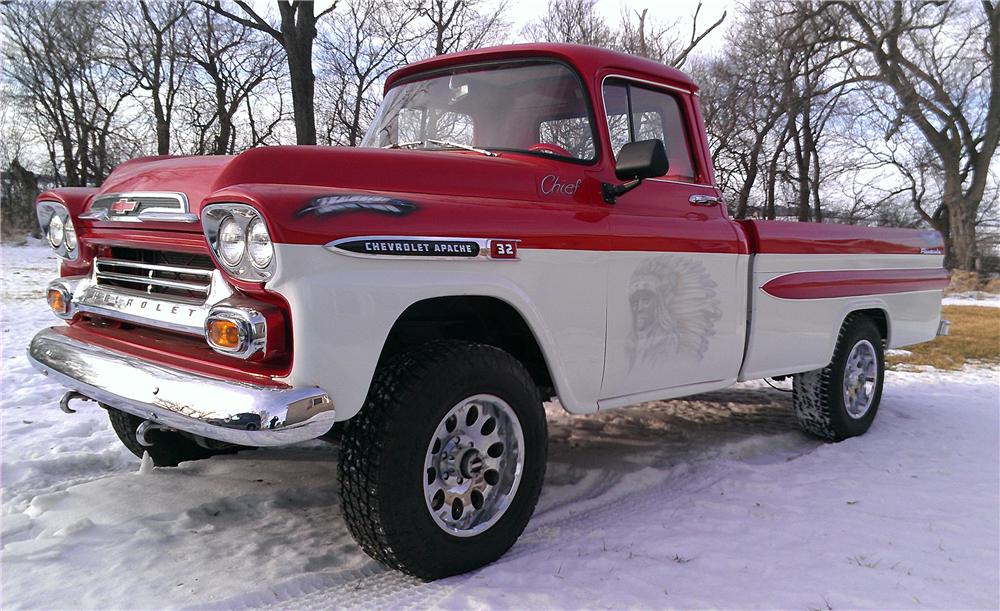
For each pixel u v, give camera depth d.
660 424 5.27
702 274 3.76
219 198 2.36
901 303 5.34
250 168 2.56
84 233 3.28
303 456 4.21
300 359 2.30
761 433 5.04
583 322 3.18
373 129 4.11
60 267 3.53
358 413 2.57
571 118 3.44
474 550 2.75
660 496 3.70
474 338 3.31
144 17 30.72
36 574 2.66
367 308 2.42
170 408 2.40
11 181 34.25
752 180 25.41
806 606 2.47
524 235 2.91
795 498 3.60
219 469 3.93
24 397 5.52
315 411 2.28
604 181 3.37
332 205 2.41
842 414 4.78
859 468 4.12
